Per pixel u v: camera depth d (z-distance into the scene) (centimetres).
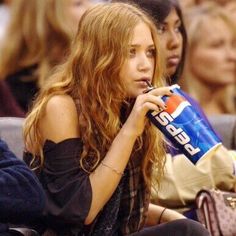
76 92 938
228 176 1083
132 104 937
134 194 950
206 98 1566
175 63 1113
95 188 900
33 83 1450
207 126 885
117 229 949
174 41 1107
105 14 938
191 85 1558
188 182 1068
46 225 916
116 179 903
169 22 1101
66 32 1453
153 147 956
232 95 1577
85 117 924
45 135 927
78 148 918
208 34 1570
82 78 934
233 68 1566
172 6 1102
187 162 1070
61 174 907
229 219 1034
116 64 922
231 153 1129
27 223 902
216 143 882
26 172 873
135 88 926
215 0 1734
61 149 914
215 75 1556
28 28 1463
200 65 1562
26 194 863
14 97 1446
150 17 1012
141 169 955
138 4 1091
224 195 1038
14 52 1466
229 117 1297
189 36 1569
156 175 982
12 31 1476
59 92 936
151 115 886
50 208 901
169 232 905
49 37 1461
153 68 943
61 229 913
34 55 1458
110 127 923
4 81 1406
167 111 877
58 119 922
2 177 861
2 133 1040
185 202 1067
